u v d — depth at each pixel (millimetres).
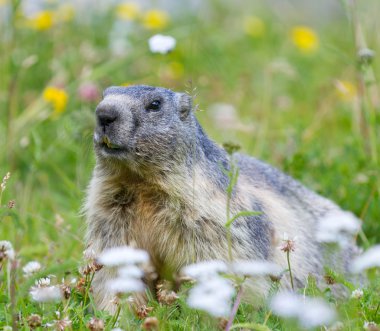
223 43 19500
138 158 9445
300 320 7137
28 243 11281
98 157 9688
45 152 13789
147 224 9641
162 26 18547
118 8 18453
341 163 13578
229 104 16922
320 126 16375
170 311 8469
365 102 12828
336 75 19109
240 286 8031
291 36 20328
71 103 14969
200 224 9445
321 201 11633
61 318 8211
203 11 21156
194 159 9672
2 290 9133
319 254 10766
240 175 10500
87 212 10031
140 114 9477
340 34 22250
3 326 8023
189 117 9820
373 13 17297
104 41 17594
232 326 7453
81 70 15984
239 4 23328
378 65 16422
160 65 17391
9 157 13805
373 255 7117
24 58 16156
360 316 8289
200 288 6855
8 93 14984
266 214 10062
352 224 7684
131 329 8117
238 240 9484
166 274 9750
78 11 18234
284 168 13203
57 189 13898
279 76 18031
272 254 9969
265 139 15094
